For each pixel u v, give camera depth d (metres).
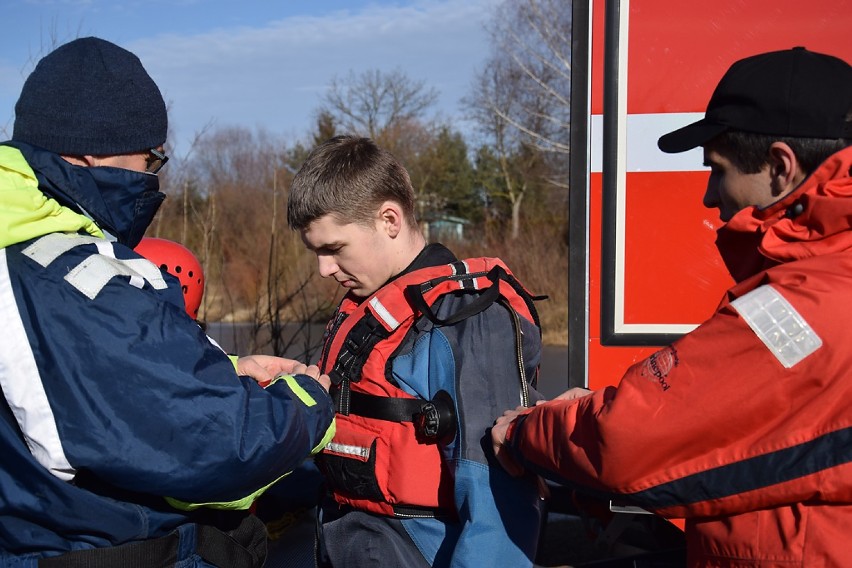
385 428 1.92
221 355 1.65
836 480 1.37
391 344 1.95
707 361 1.45
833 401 1.38
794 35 3.06
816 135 1.48
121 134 1.70
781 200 1.51
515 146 29.98
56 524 1.56
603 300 3.16
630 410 1.49
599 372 3.16
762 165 1.56
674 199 3.12
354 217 2.02
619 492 1.54
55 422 1.50
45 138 1.66
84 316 1.52
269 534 3.33
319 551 2.13
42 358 1.51
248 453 1.57
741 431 1.43
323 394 1.81
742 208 1.61
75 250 1.58
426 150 31.25
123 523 1.58
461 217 31.48
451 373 1.88
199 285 3.17
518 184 29.34
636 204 3.14
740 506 1.45
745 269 1.63
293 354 5.79
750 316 1.43
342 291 7.41
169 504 1.65
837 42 3.03
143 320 1.55
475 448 1.84
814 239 1.47
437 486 1.90
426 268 2.01
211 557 1.73
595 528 3.87
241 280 7.86
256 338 5.72
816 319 1.39
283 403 1.67
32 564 1.57
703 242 3.11
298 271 7.74
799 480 1.39
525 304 2.05
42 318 1.51
